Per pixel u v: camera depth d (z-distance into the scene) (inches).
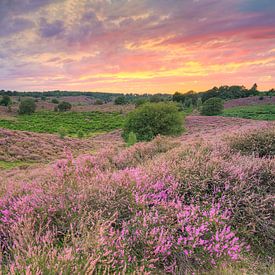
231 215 129.0
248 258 110.3
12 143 1131.9
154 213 122.8
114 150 301.1
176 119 1197.7
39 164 853.8
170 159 207.6
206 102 2856.8
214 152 213.2
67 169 187.9
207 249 99.2
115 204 129.3
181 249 101.9
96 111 5221.5
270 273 100.2
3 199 147.9
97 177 162.7
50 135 1579.7
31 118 4013.3
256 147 245.3
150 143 335.0
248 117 2674.7
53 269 79.3
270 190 147.0
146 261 94.0
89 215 114.3
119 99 7101.4
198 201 134.4
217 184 147.7
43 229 109.7
